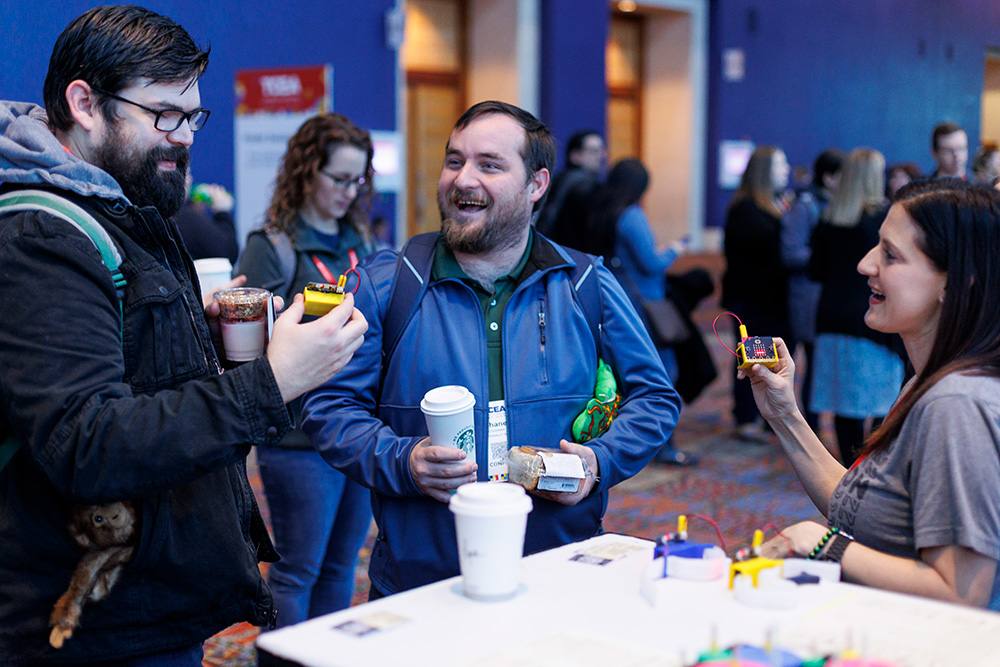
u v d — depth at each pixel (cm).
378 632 141
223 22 686
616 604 151
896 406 186
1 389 161
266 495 300
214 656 338
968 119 1861
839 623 144
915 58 1722
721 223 1438
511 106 226
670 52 1405
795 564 163
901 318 185
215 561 182
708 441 658
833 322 500
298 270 315
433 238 229
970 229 176
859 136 1633
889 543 177
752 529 477
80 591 169
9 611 172
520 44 1166
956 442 165
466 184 217
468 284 223
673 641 138
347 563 313
